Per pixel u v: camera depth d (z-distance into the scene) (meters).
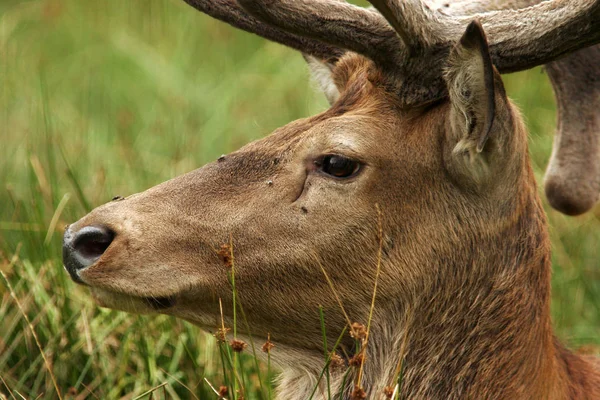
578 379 8.50
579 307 11.91
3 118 15.62
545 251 7.94
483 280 7.71
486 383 7.69
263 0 7.43
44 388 9.58
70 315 10.01
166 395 9.55
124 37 18.41
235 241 7.57
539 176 13.12
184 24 18.72
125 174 13.62
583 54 8.85
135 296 7.48
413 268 7.68
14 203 11.48
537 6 7.50
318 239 7.58
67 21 19.23
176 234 7.53
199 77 17.50
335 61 8.52
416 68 7.54
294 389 8.25
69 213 11.70
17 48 18.39
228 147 15.12
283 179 7.63
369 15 7.64
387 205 7.59
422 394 7.73
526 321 7.77
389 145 7.57
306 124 7.80
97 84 17.53
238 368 9.73
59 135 13.65
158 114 16.22
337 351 7.95
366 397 7.84
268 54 17.67
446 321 7.73
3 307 9.80
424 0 7.74
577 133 8.99
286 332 7.88
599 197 9.09
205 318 7.80
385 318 7.79
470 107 7.16
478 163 7.39
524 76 15.62
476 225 7.65
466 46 6.91
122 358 9.77
